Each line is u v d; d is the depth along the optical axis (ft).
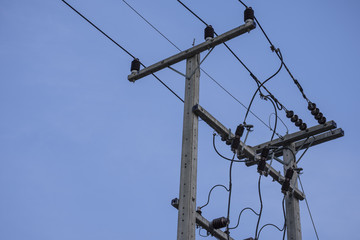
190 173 40.93
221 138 45.93
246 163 54.29
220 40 44.29
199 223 42.78
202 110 43.70
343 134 55.88
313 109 55.98
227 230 43.21
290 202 54.49
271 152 55.52
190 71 45.44
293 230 53.26
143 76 48.34
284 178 53.47
